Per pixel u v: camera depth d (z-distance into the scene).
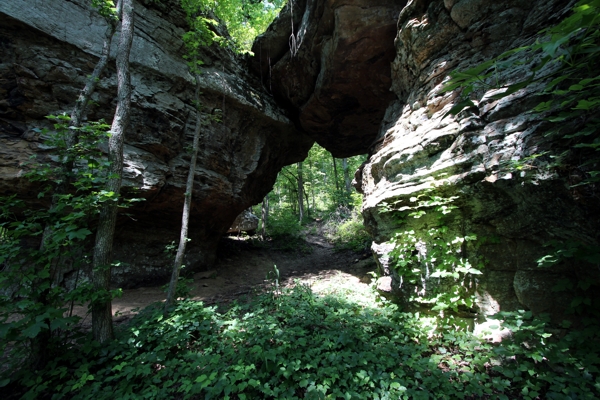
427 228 4.85
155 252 9.07
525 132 3.48
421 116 5.65
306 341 3.69
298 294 5.80
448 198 4.39
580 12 1.28
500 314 3.28
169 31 8.40
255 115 10.90
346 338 3.66
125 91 4.76
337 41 8.08
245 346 3.82
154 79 7.95
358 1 7.45
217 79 9.47
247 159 11.12
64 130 4.01
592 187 2.79
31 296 3.37
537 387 2.77
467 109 4.45
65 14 6.53
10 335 3.08
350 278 8.80
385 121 7.93
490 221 3.99
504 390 2.93
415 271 4.80
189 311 4.53
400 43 6.59
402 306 5.11
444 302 4.29
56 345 3.72
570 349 3.00
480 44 4.96
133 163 7.24
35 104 6.21
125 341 3.97
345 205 20.80
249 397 2.96
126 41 4.90
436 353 3.75
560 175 3.03
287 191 27.64
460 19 5.28
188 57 6.93
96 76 4.60
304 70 10.34
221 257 12.22
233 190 10.58
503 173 3.52
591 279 3.04
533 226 3.49
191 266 9.90
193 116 8.88
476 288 4.13
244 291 7.99
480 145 4.02
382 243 5.94
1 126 5.92
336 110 10.98
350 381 3.06
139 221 8.54
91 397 3.05
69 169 3.99
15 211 6.22
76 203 3.63
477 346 3.46
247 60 11.66
